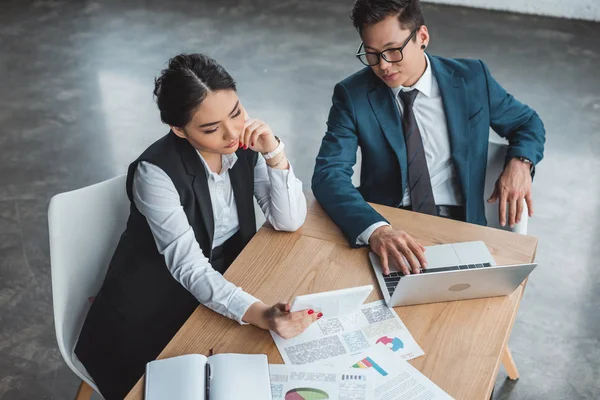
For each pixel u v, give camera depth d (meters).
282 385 1.30
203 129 1.50
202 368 1.31
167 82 1.46
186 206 1.66
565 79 3.96
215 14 4.83
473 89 1.99
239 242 1.84
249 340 1.41
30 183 3.31
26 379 2.36
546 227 2.94
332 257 1.64
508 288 1.48
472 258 1.59
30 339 2.51
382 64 1.84
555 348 2.41
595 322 2.51
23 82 4.13
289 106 3.80
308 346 1.38
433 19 4.64
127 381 1.70
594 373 2.32
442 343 1.39
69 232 1.74
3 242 2.95
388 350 1.37
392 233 1.62
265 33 4.55
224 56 4.30
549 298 2.61
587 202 3.07
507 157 1.99
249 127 1.67
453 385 1.29
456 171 2.01
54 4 5.06
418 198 2.04
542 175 3.23
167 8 4.95
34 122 3.76
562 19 4.59
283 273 1.59
